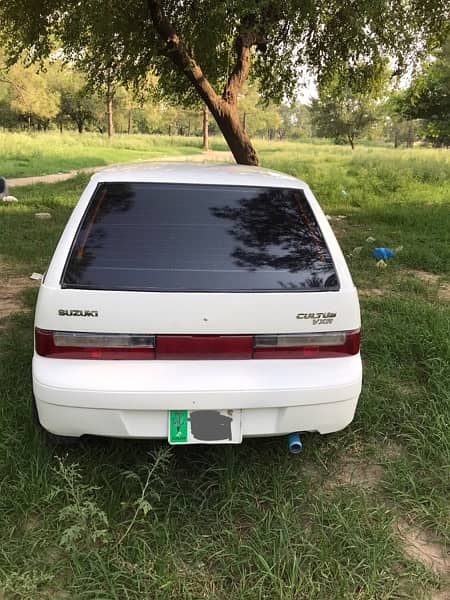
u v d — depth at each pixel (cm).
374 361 424
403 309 537
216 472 286
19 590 214
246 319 255
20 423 322
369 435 330
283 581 220
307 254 280
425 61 1176
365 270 731
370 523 255
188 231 281
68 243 270
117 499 264
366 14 973
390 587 222
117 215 285
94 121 6750
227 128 1107
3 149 2847
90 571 223
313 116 6203
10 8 1098
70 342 251
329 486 285
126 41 1116
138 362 252
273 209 299
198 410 253
